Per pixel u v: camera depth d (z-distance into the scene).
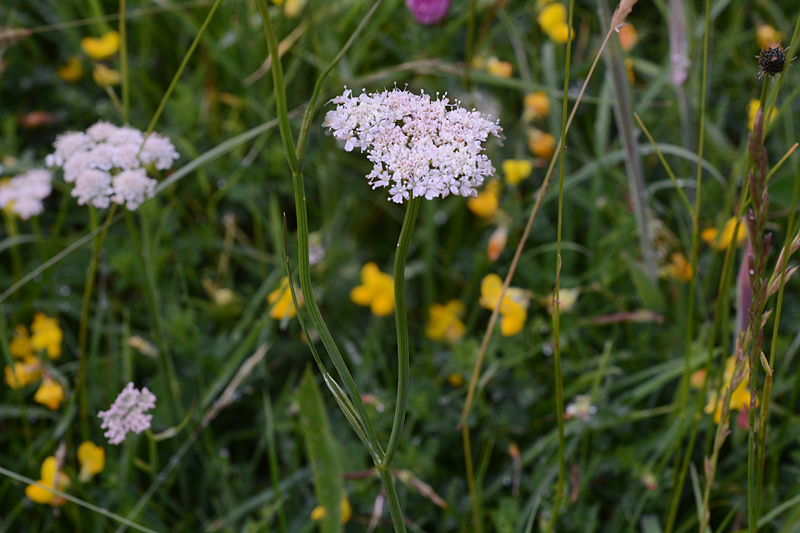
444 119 0.42
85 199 0.50
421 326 0.63
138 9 0.68
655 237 0.61
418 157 0.41
